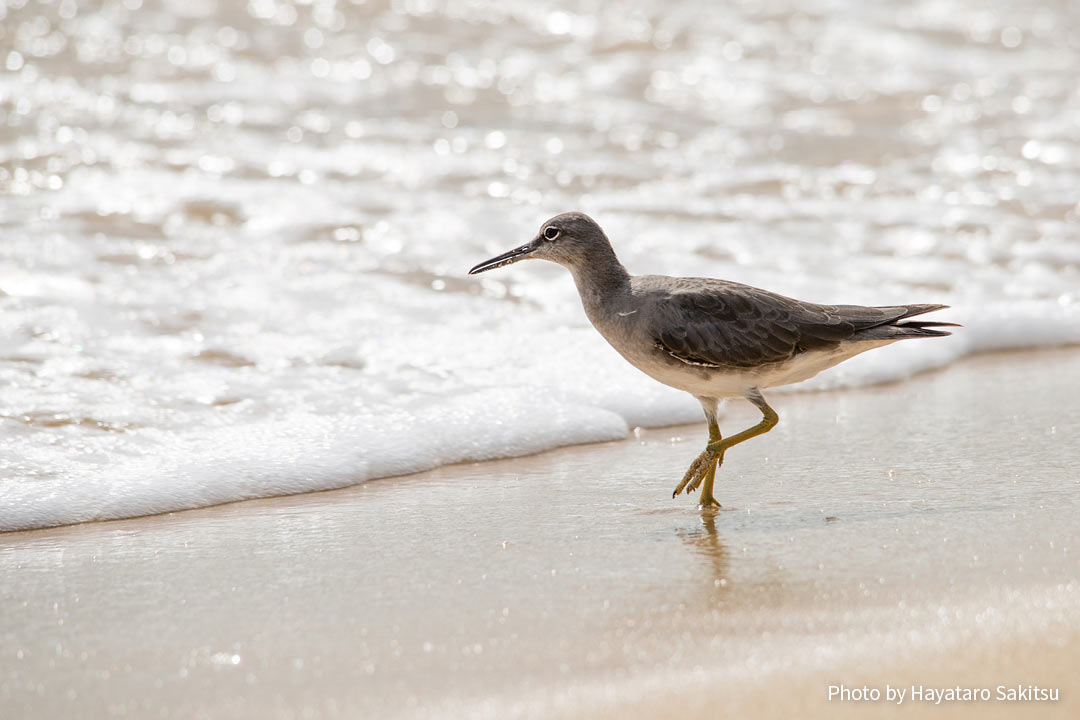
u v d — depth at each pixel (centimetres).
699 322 1104
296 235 1844
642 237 1891
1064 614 831
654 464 1250
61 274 1639
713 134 2356
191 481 1141
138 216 1870
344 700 738
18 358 1382
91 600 899
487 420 1317
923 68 2703
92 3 2661
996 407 1420
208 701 741
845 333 1110
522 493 1157
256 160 2122
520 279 1744
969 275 1831
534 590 905
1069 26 2947
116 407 1280
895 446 1278
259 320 1549
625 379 1450
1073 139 2375
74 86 2350
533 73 2578
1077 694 731
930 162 2275
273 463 1187
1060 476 1154
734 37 2795
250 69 2492
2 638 833
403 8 2791
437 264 1770
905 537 991
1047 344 1700
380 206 1972
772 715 714
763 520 1056
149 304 1570
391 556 986
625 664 778
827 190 2142
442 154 2202
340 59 2569
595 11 2852
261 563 973
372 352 1475
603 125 2372
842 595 875
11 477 1116
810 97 2544
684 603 871
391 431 1271
